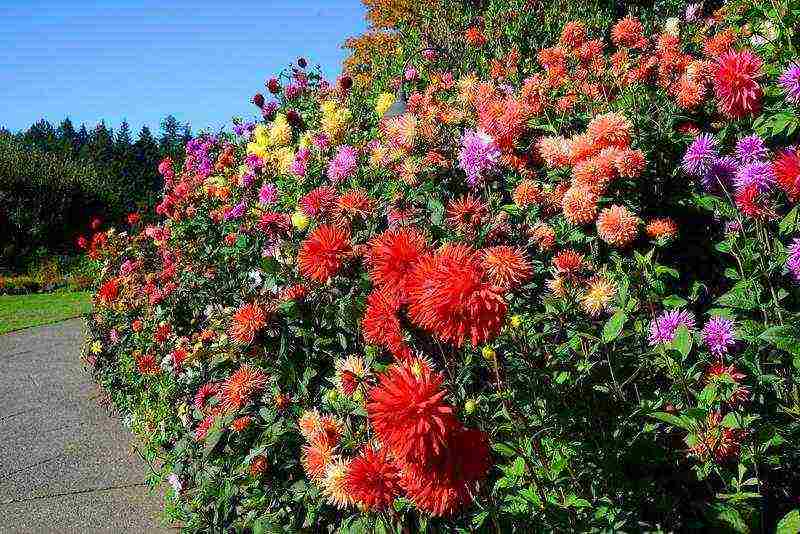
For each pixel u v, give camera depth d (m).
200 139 7.87
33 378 9.03
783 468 2.06
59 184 26.67
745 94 2.42
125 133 64.50
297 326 3.06
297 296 3.05
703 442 1.91
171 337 5.71
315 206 3.37
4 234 24.92
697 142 2.62
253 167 5.52
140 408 6.25
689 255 3.28
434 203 3.16
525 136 3.61
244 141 6.97
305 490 2.72
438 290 1.45
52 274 22.72
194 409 4.37
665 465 2.20
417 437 1.26
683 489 2.16
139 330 6.62
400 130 3.69
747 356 2.05
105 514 4.90
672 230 2.85
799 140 3.12
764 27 3.24
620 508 1.92
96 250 9.40
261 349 3.13
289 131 5.37
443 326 1.49
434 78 5.43
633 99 3.51
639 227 3.14
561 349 2.21
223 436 3.30
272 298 3.61
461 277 1.44
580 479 2.04
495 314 1.44
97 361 8.34
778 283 2.44
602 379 2.21
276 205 4.84
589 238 2.89
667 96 3.56
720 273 3.19
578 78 4.07
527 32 6.45
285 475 3.03
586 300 2.29
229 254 5.25
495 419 2.13
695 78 3.27
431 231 3.08
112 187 30.77
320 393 2.97
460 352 2.15
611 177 2.90
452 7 8.16
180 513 4.22
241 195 5.67
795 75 2.43
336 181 4.02
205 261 5.84
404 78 5.86
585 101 3.83
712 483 2.20
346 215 3.17
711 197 2.54
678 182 3.30
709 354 2.22
